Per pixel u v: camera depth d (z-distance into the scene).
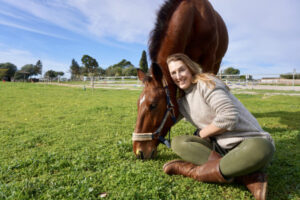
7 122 4.04
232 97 1.65
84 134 3.20
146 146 1.95
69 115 4.71
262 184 1.41
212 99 1.56
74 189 1.56
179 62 1.73
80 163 2.08
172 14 2.44
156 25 2.42
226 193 1.59
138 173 1.82
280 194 1.55
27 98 7.89
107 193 1.57
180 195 1.54
